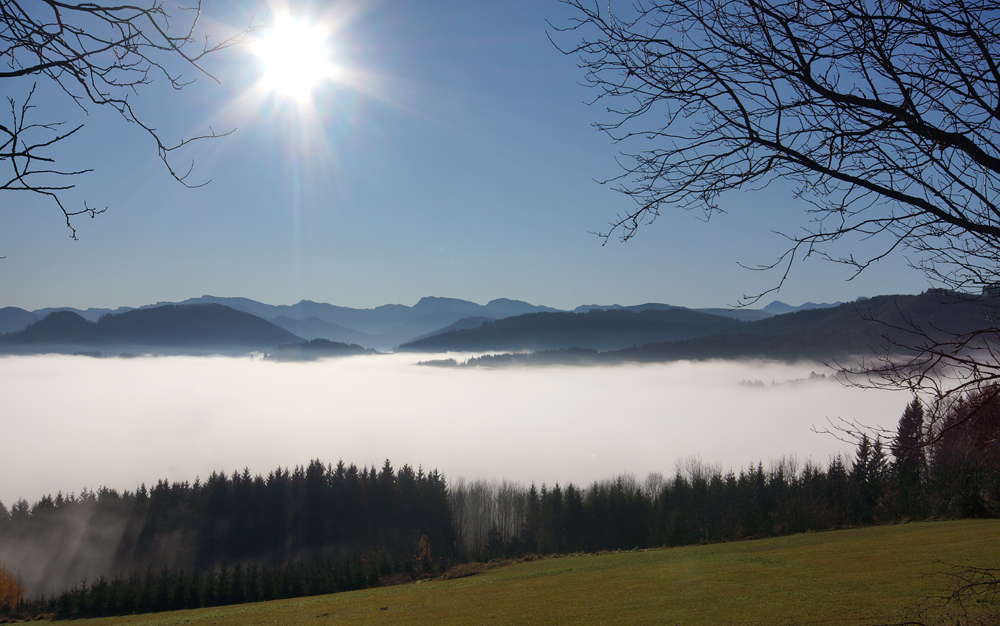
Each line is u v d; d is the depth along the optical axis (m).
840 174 2.87
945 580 17.67
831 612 15.37
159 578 46.44
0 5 2.80
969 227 2.82
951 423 2.90
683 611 17.72
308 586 44.72
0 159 2.82
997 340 2.72
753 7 2.70
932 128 2.72
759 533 42.56
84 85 3.04
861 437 3.18
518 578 31.62
